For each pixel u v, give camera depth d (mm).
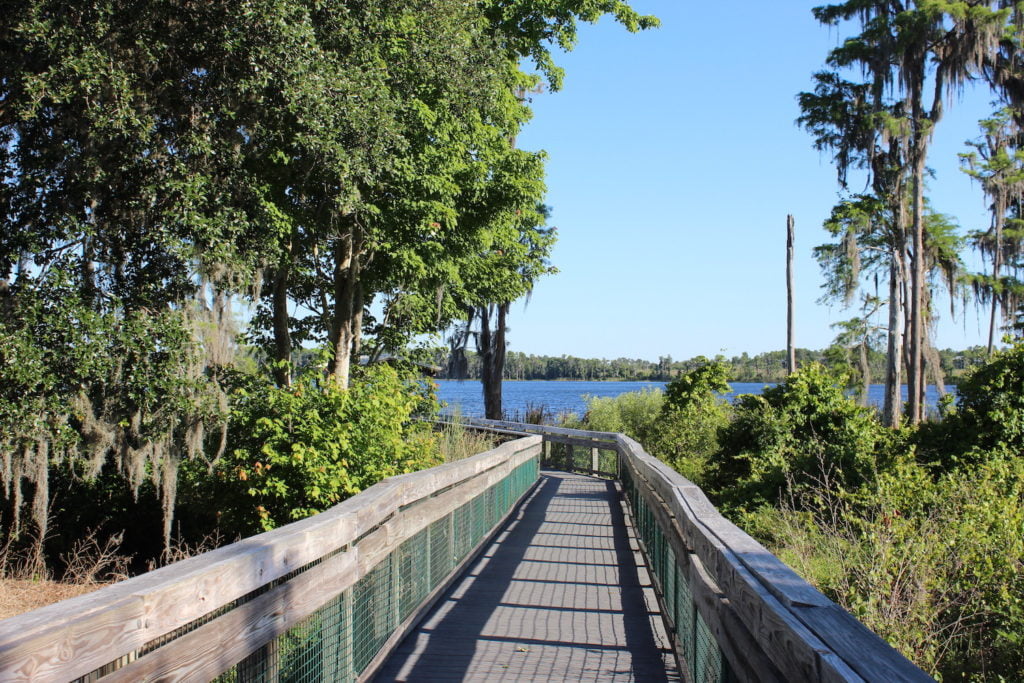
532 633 6250
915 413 28859
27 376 8781
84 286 9578
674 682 5145
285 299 15281
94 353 9156
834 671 1834
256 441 9273
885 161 34062
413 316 18391
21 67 9039
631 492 11914
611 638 6133
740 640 2982
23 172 9641
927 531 7039
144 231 10062
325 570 4027
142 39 9812
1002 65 30281
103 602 2314
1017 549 6379
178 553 9633
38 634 2002
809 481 11820
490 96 14586
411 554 6379
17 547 10656
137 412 9688
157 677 2523
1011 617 5746
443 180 14148
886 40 30375
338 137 11406
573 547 9977
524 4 17891
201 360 10062
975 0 29672
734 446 14648
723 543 3623
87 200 9859
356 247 15516
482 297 20641
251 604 3186
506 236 18656
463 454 15484
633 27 19172
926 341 34844
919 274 29531
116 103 9359
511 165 17141
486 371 30141
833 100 34719
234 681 3215
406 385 11805
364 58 11906
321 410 8945
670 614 5961
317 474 8352
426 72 13172
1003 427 11805
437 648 5836
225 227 10438
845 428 13406
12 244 9227
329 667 4270
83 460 9789
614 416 27609
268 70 10469
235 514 9336
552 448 23562
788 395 14133
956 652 5777
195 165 10602
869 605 5699
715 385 20719
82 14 9203
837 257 35719
